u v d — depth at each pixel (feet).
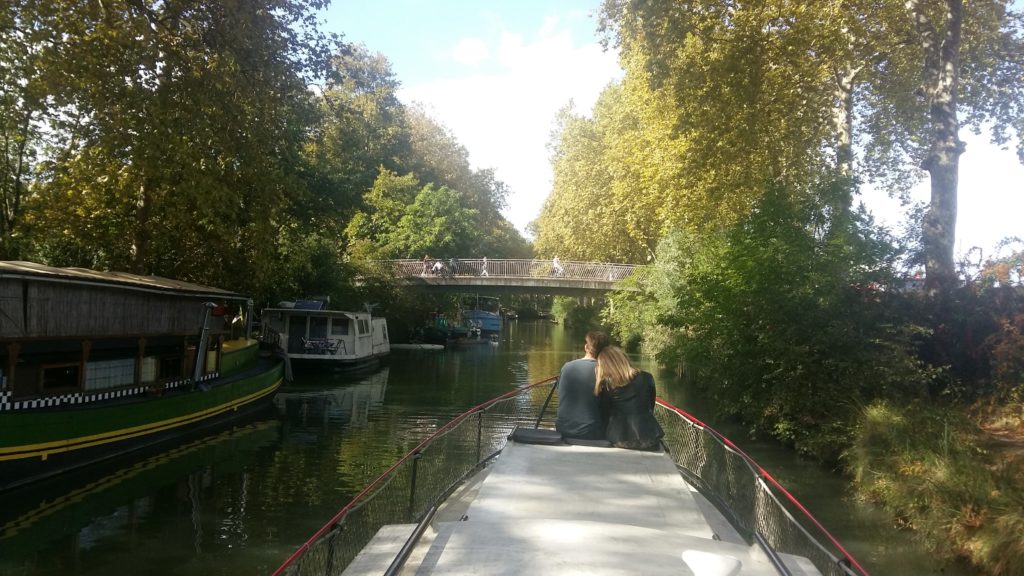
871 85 81.56
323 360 92.73
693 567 8.52
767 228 51.57
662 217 94.38
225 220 71.51
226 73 53.52
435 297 168.55
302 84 60.80
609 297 130.11
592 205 156.04
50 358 38.96
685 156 72.13
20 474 34.50
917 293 48.88
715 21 63.82
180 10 53.21
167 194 64.39
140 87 51.52
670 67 65.05
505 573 8.39
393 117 176.96
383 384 83.15
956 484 28.12
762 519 14.70
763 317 47.93
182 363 51.31
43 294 37.29
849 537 28.02
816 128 77.87
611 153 128.06
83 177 62.28
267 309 93.91
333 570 12.36
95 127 56.90
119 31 49.80
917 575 24.06
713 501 17.40
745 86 63.26
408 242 160.35
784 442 46.42
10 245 65.36
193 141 55.21
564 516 11.53
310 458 42.86
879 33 68.90
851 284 47.19
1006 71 76.69
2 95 54.49
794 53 63.98
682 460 20.56
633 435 16.07
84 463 38.70
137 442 43.29
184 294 49.90
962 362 45.65
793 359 44.47
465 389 79.05
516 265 141.59
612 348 17.24
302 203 86.58
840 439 39.50
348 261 124.77
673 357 61.00
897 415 37.55
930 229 51.75
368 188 100.01
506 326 284.00
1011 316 44.45
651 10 61.82
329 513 31.27
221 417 53.93
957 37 53.06
